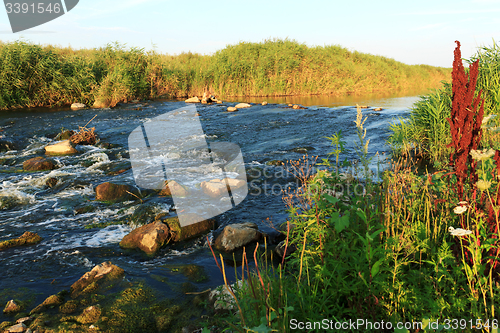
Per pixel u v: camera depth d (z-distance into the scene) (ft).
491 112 20.51
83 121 40.22
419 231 8.60
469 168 8.34
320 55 84.23
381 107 48.80
